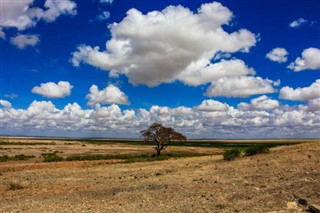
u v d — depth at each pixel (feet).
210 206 52.37
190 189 69.72
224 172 92.63
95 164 148.05
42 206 58.59
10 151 269.03
